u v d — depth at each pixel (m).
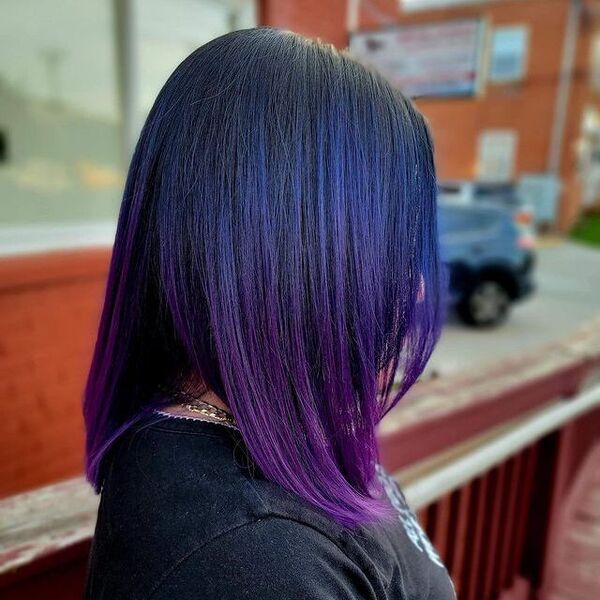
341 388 0.46
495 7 14.43
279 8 2.74
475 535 1.51
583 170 16.66
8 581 0.70
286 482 0.44
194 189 0.44
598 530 2.29
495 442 1.48
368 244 0.46
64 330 2.32
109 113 2.74
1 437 2.16
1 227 2.34
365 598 0.44
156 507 0.42
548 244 13.80
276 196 0.43
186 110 0.46
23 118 2.87
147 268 0.48
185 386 0.49
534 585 1.90
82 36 2.67
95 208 2.80
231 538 0.40
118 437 0.51
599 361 2.07
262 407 0.44
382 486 0.63
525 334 6.34
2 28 2.73
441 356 5.33
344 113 0.46
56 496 0.84
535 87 14.64
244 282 0.43
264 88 0.45
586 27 14.16
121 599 0.41
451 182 10.02
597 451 2.76
